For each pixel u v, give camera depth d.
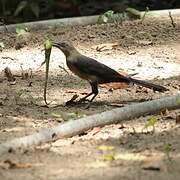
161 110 11.76
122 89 13.56
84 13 23.16
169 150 9.55
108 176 8.58
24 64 15.48
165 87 13.40
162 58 15.63
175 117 11.42
